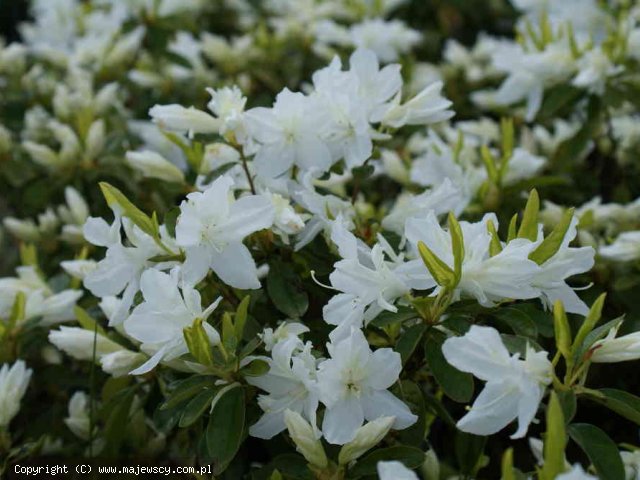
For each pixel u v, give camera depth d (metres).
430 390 0.79
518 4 1.19
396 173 0.93
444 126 1.17
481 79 1.25
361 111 0.67
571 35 0.92
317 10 1.26
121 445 0.76
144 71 1.20
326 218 0.67
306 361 0.61
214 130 0.69
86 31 1.37
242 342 0.66
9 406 0.72
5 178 1.05
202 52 1.34
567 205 0.98
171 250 0.65
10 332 0.77
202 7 1.44
